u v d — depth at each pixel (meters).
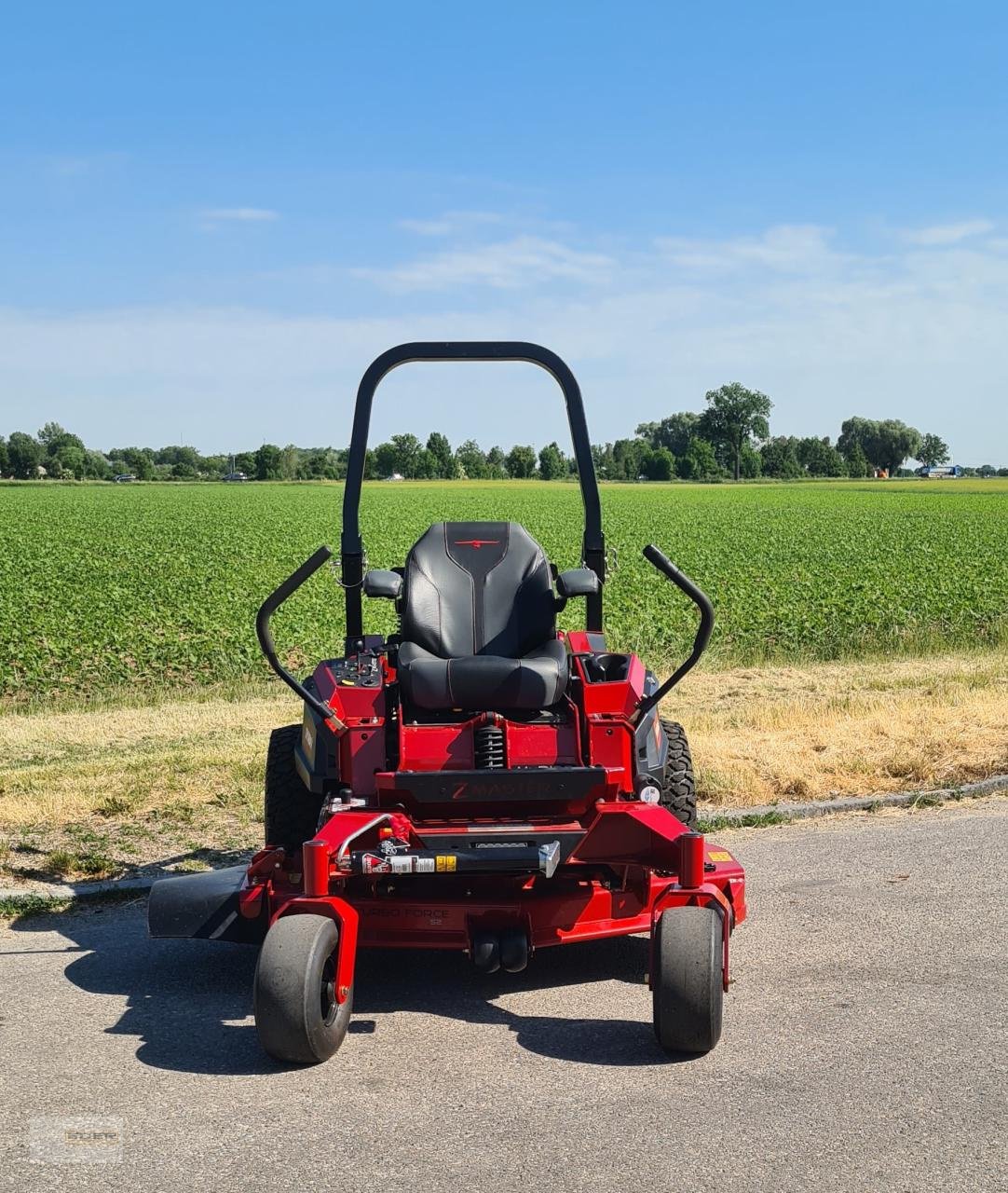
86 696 14.47
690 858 4.48
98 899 6.41
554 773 4.79
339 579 6.00
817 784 8.40
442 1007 4.86
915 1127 3.70
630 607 19.77
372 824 4.62
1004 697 11.30
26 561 32.56
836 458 183.75
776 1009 4.71
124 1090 4.05
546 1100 3.93
